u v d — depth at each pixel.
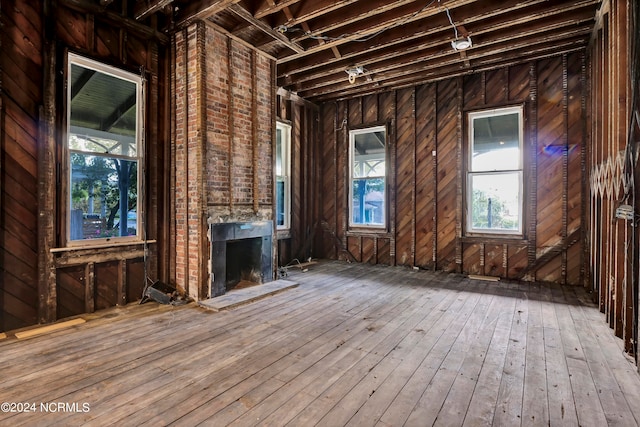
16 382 2.05
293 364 2.33
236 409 1.80
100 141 3.79
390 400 1.89
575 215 4.56
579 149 4.53
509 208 5.10
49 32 3.06
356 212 6.76
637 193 2.39
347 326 3.06
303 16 3.64
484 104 5.15
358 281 4.86
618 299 2.78
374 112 6.27
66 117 3.22
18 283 2.95
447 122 5.50
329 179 6.83
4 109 2.85
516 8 3.48
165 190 4.04
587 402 1.87
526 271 4.88
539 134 4.79
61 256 3.16
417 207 5.82
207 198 3.81
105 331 2.90
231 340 2.73
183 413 1.76
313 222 6.74
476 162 5.31
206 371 2.21
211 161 3.85
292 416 1.75
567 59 4.59
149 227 3.91
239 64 4.23
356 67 4.95
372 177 6.39
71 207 3.37
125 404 1.83
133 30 3.71
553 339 2.76
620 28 2.66
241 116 4.25
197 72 3.73
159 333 2.87
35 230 3.05
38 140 3.05
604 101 3.31
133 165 3.85
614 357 2.42
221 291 3.95
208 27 3.82
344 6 3.73
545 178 4.75
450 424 1.68
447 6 3.40
